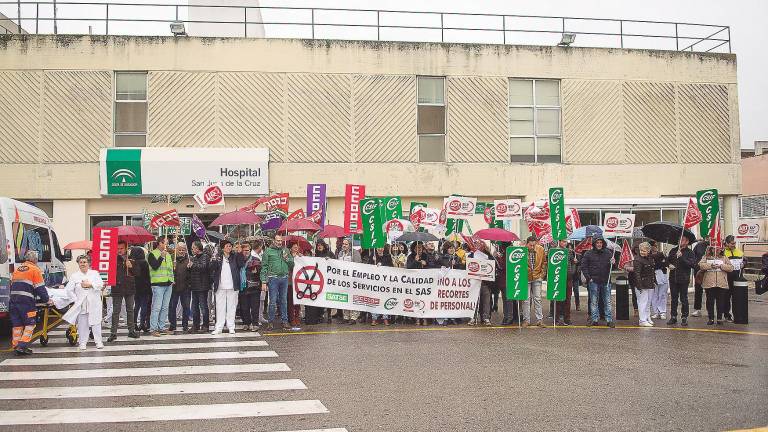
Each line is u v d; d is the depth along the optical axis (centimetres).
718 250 1540
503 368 972
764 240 3609
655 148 2441
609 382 876
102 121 2134
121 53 2148
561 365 994
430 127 2309
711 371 948
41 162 2108
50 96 2120
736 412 726
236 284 1364
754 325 1470
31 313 1152
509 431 661
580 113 2398
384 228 1670
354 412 739
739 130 2514
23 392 853
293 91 2216
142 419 723
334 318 1614
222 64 2184
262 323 1519
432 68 2300
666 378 900
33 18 2145
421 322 1522
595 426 676
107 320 1617
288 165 2202
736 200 2511
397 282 1494
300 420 712
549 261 1438
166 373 966
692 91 2478
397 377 914
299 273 1466
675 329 1408
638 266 1470
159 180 2106
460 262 1617
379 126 2259
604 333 1347
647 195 2427
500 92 2347
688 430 661
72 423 711
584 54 2405
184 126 2167
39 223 1511
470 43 2333
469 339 1262
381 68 2267
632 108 2430
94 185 2116
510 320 1526
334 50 2239
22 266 1159
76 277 1209
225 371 974
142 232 1480
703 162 2477
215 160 2138
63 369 1005
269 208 1772
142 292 1386
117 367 1016
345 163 2234
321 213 1680
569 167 2380
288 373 953
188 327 1458
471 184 2311
